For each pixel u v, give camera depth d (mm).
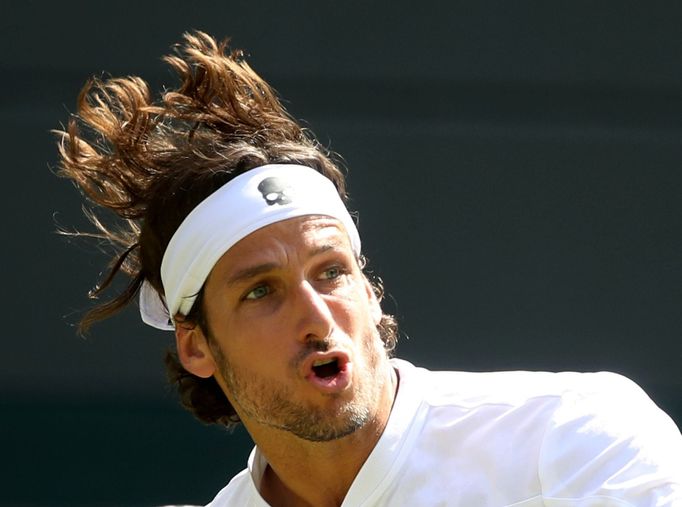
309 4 17531
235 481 8312
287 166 7559
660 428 6973
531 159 17688
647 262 17703
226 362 7387
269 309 7148
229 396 7535
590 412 7055
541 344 17672
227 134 8031
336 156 17609
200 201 7574
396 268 17734
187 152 7777
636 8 17531
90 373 17938
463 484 7215
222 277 7309
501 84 17625
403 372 7609
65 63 17656
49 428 17719
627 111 17672
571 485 6867
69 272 17812
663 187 17672
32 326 17844
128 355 17984
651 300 17672
